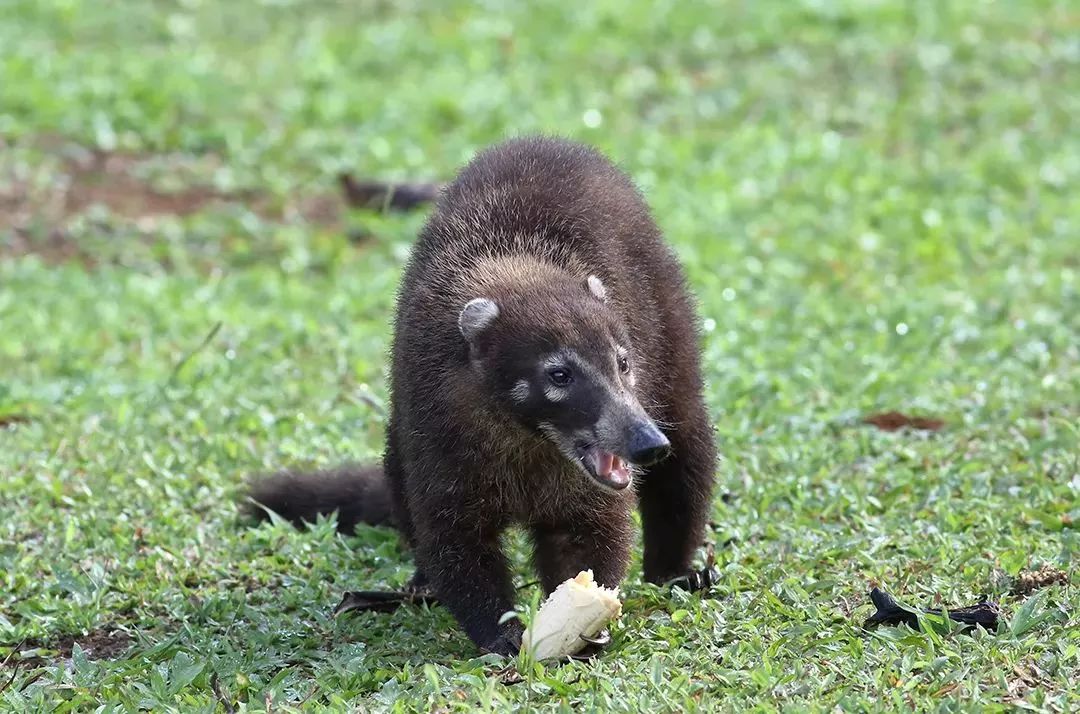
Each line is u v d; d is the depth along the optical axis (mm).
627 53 25328
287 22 27969
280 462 12172
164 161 21375
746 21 26438
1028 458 11242
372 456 12156
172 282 17609
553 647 8266
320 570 10211
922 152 21109
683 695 7605
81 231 19312
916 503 10625
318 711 7730
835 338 14539
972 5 26469
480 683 7855
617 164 10781
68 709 8133
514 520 9078
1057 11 26266
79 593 9773
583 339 8656
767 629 8500
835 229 18094
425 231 9844
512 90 23891
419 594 9625
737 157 20969
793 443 11883
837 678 7867
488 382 8766
